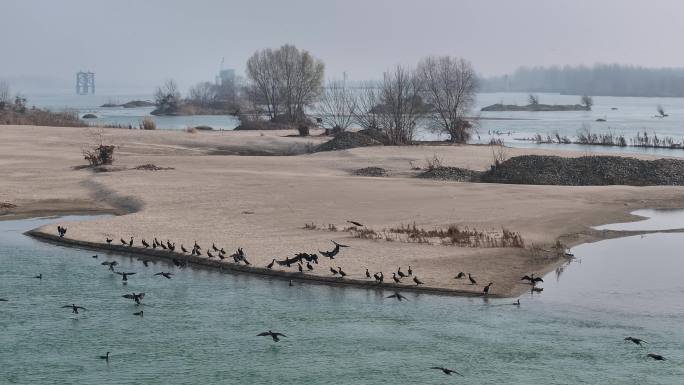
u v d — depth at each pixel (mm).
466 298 41375
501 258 48156
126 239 54000
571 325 37125
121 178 80125
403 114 124562
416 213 62156
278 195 70312
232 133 146875
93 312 39188
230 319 38312
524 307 39812
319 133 154000
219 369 32125
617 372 31438
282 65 191000
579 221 59781
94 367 32312
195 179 79812
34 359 33031
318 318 38406
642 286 43094
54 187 76875
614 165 86188
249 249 50688
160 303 40750
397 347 34406
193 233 55656
